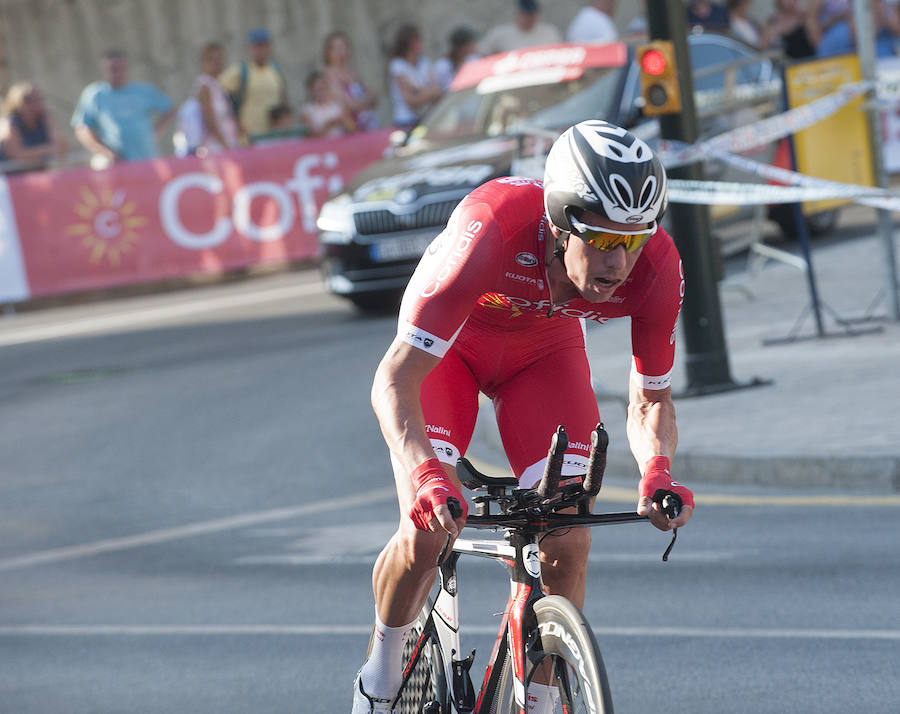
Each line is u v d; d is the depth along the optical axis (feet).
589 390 39.34
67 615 64.34
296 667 53.57
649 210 31.68
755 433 80.43
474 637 55.52
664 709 46.01
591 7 175.73
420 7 232.53
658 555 65.41
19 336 152.87
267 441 97.04
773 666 49.34
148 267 169.27
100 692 52.95
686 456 79.05
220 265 171.73
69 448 101.71
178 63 223.92
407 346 34.35
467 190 125.29
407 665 38.24
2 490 92.38
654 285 35.45
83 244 167.02
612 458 81.87
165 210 169.78
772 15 219.00
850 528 65.98
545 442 38.50
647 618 56.03
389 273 128.36
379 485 83.97
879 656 49.44
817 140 105.40
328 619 59.62
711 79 132.87
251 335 136.26
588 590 60.70
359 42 230.89
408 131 140.05
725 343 93.09
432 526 31.35
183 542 75.77
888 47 179.93
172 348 134.82
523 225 34.88
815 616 54.39
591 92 130.21
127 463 95.66
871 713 44.21
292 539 73.97
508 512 33.30
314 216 175.11
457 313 34.58
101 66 220.02
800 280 129.39
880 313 110.11
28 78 217.56
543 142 126.00
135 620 62.34
